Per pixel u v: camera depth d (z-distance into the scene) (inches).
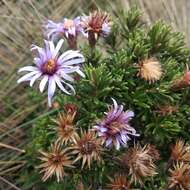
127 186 10.6
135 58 11.8
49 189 11.6
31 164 12.3
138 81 11.6
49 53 10.6
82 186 10.8
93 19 11.4
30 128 13.1
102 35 11.8
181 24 17.7
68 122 10.4
